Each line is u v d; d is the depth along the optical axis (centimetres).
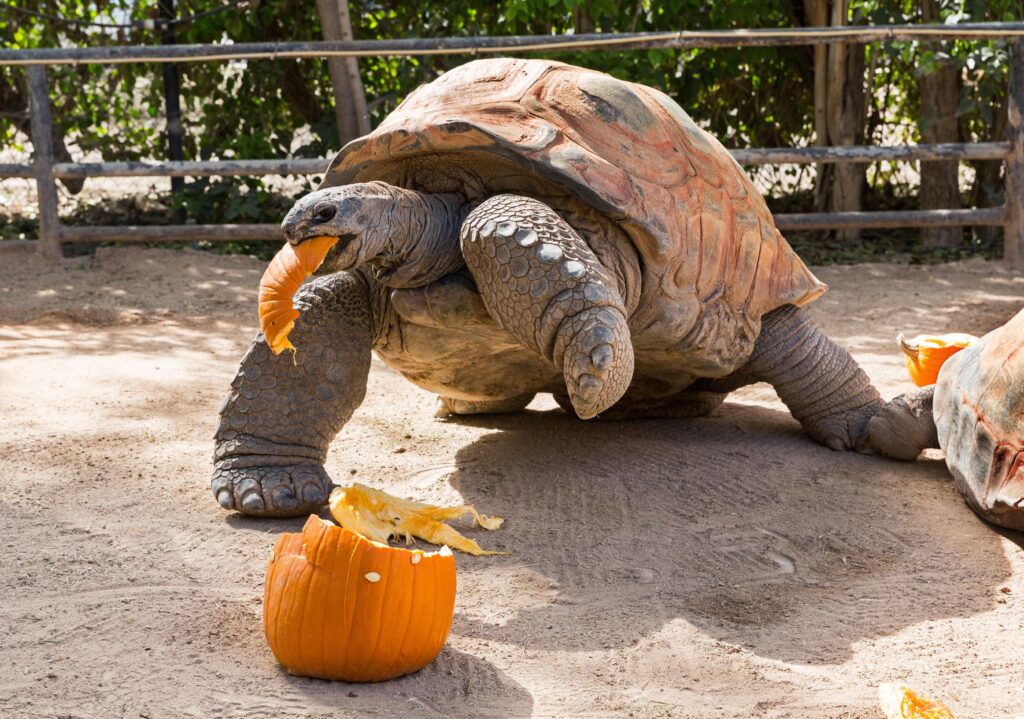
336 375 392
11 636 292
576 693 269
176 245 980
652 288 382
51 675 271
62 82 1034
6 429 478
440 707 262
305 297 390
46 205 908
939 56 891
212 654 285
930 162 987
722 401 524
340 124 983
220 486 388
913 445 438
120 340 675
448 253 371
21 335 684
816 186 1026
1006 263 905
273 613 275
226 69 1102
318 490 387
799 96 1089
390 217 353
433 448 473
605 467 436
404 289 372
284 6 1051
